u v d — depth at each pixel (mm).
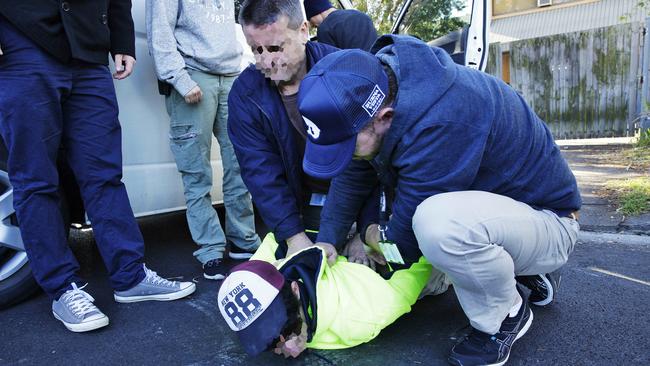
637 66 6801
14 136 1900
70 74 2004
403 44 1468
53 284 2016
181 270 2699
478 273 1485
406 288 1757
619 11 12578
